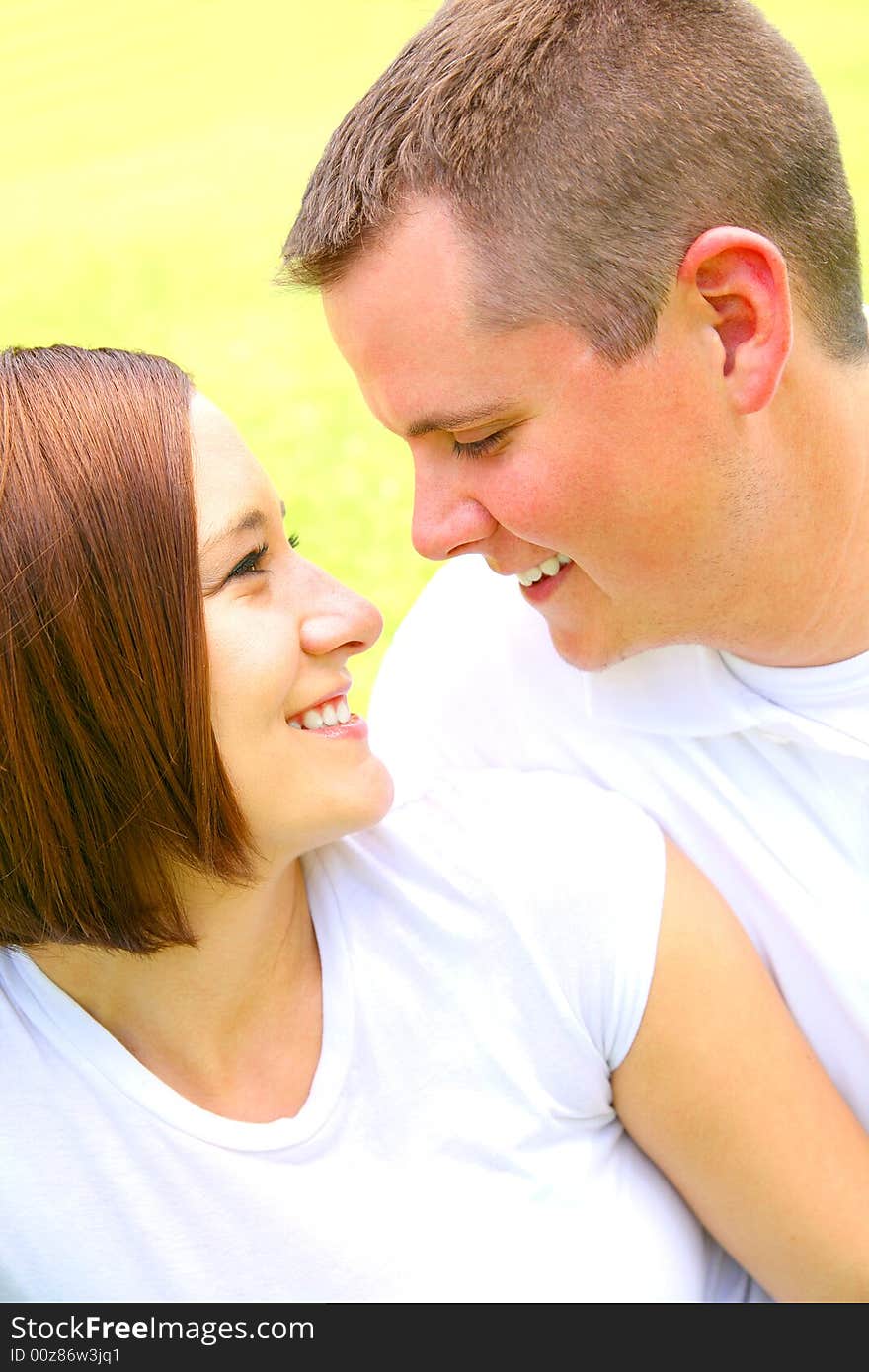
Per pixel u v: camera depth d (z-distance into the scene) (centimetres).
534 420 132
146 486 122
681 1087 141
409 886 143
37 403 123
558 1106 142
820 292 138
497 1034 140
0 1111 136
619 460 133
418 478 141
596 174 127
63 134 959
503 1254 138
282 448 506
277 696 128
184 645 124
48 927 132
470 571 170
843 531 141
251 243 735
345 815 132
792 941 156
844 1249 141
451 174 128
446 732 170
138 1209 135
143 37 1131
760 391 131
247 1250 136
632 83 130
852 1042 157
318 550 428
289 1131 135
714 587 141
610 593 143
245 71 1019
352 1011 138
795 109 137
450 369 131
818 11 791
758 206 133
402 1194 137
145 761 125
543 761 166
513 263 127
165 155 885
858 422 141
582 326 128
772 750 153
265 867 133
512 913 140
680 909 142
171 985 136
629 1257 141
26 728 124
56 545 121
